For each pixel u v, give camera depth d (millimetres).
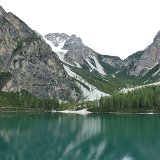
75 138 149875
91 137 152625
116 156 113312
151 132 168625
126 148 127312
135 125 199250
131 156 113750
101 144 135625
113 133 165750
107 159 108562
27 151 119438
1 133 160500
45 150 122000
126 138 149875
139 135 158125
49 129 178375
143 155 115312
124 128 184875
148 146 130875
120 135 159000
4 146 128125
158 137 152250
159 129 179750
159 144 135000
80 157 110688
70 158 108938
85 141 142375
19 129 176000
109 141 142500
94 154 115812
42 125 197250
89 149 125188
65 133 164375
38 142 138125
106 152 119750
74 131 172125
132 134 161375
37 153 116125
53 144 134125
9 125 193625
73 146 130625
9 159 106125
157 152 120312
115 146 131375
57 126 193250
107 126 194750
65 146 130250
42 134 159750
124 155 115125
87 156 112750
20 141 139125
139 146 131125
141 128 184000
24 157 109562
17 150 120812
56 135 157250
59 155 113500
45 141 140750
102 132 169000
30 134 158875
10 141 138625
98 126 195125
